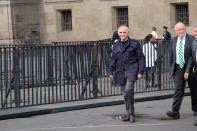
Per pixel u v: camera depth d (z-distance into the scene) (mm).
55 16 37062
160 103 16344
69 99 16734
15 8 36594
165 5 32656
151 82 18594
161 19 32875
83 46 16656
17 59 15289
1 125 13109
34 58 15648
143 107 15484
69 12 36906
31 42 36906
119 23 34906
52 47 16000
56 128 12422
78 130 12078
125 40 12812
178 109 13195
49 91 16031
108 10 34875
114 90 17484
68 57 16359
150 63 18469
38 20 37406
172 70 13031
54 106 15336
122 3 34250
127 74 12766
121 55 12781
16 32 36594
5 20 36562
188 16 31984
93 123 12969
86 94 16781
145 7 33344
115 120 13305
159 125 12438
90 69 16875
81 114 14562
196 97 12953
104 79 17234
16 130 12375
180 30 12797
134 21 33812
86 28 35844
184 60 12789
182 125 12398
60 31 37094
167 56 18750
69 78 16406
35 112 14641
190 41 12766
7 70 15180
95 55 16953
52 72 16062
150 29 33219
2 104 15078
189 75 12805
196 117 12703
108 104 16109
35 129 12406
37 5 37406
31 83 15656
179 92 13062
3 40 36625
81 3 35938
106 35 35000
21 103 16156
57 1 36844
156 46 18578
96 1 35344
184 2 31875
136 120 13188
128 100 12883
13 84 15281
